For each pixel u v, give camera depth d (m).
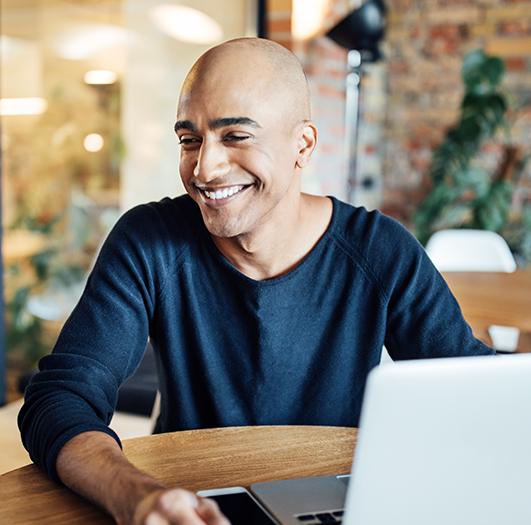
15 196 2.40
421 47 4.04
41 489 0.78
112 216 2.74
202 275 1.08
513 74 3.79
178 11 2.80
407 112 4.12
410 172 4.16
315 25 3.08
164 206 1.13
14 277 2.44
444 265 2.56
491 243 2.57
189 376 1.12
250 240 1.02
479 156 3.88
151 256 1.07
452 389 0.55
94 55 2.60
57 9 2.46
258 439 0.93
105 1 2.60
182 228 1.10
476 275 2.28
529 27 3.74
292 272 1.07
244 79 0.92
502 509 0.59
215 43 2.91
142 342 1.07
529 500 0.59
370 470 0.57
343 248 1.12
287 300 1.08
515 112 3.80
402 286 1.13
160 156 2.87
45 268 2.53
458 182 3.75
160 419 1.19
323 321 1.11
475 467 0.57
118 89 2.68
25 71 2.40
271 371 1.09
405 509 0.58
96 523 0.70
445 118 4.03
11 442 1.84
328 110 3.31
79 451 0.76
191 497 0.65
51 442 0.79
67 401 0.85
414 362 0.54
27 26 2.38
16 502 0.75
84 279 2.66
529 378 0.55
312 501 0.73
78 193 2.62
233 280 1.07
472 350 1.12
